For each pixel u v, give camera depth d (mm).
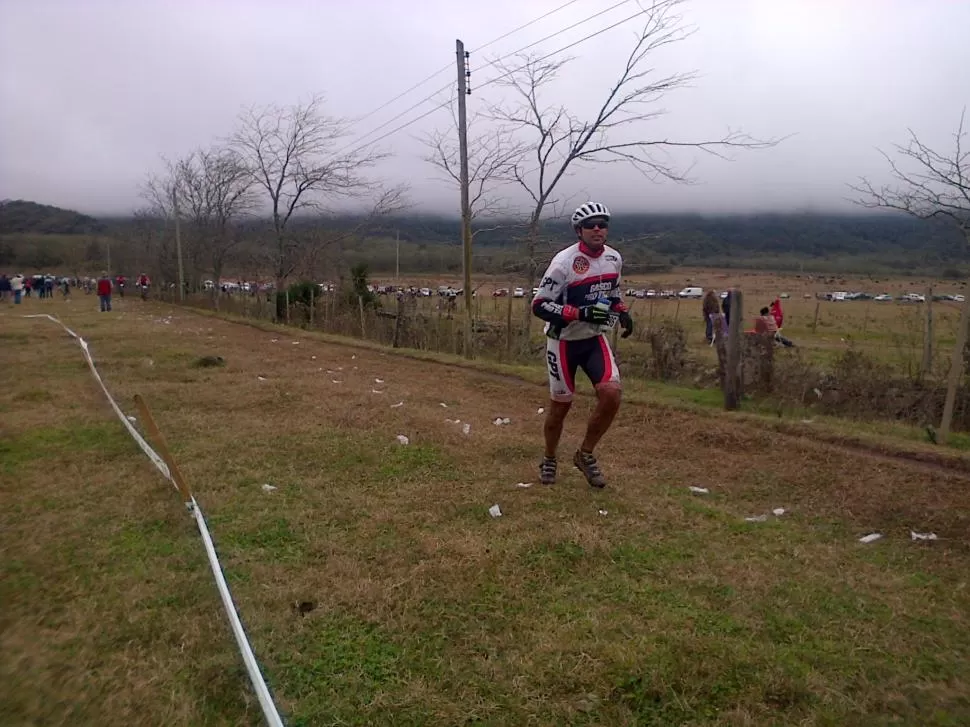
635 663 2883
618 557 3959
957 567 3871
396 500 4934
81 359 12688
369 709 2646
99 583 3711
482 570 3771
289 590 3557
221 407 8227
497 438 6664
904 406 8102
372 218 27391
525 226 15391
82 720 2631
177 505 4848
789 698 2680
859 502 4910
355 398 8742
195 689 2793
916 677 2816
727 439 6477
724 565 3850
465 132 15641
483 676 2846
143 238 50031
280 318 23828
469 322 13719
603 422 5016
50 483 5375
